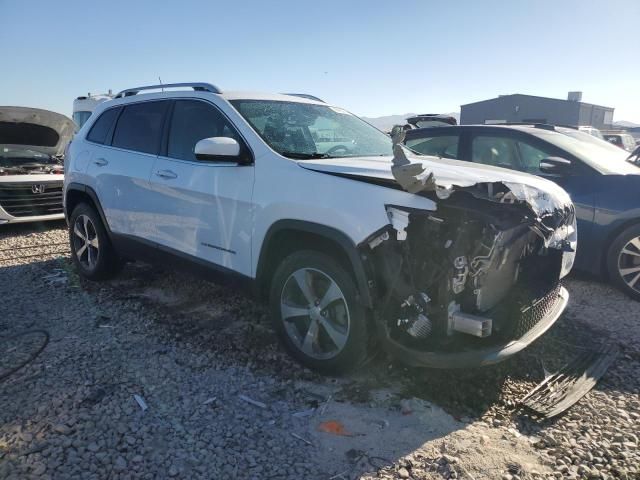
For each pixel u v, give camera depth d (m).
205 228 4.01
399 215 2.95
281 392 3.28
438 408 3.13
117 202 4.83
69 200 5.57
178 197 4.19
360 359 3.28
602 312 4.72
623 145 19.09
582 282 5.54
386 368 3.57
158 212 4.41
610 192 5.11
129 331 4.13
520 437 2.88
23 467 2.51
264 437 2.83
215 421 2.95
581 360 3.79
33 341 3.91
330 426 2.94
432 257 2.96
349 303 3.21
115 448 2.68
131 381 3.34
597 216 5.14
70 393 3.16
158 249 4.46
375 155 4.10
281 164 3.56
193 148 4.23
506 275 3.20
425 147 6.69
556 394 3.32
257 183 3.63
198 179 4.02
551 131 6.18
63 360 3.59
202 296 4.95
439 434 2.89
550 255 3.54
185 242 4.21
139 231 4.65
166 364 3.58
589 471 2.61
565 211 3.63
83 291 5.09
